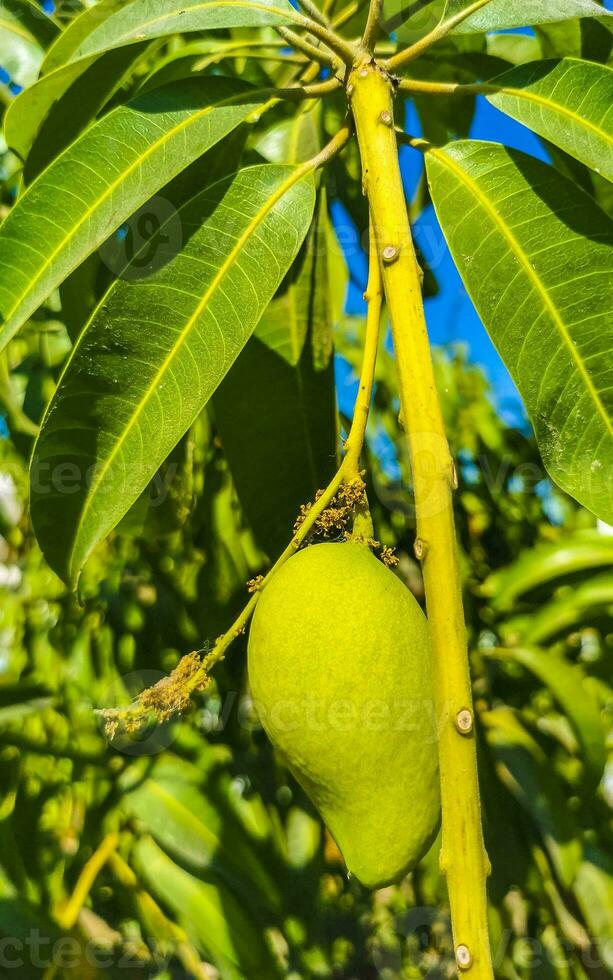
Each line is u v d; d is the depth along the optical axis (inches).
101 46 13.1
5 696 18.6
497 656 22.0
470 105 20.4
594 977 21.3
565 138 12.6
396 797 9.9
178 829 18.0
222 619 20.4
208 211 13.0
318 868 19.8
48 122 14.8
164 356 12.4
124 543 20.7
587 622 22.2
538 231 12.7
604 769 20.7
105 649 20.2
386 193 11.3
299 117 19.8
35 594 21.0
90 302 16.7
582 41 18.2
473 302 12.7
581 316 12.5
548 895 20.8
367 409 11.5
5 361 20.0
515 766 20.6
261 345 19.1
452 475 10.2
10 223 12.2
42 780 19.5
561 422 12.5
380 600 10.2
